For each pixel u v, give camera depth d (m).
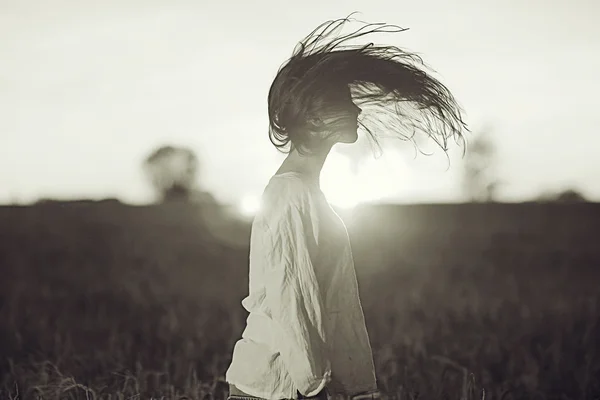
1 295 17.58
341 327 4.00
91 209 50.16
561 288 19.36
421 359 9.45
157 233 43.69
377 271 24.98
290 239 3.85
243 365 3.92
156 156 71.69
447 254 31.91
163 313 15.06
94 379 8.40
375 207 56.44
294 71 4.05
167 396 7.29
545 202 62.72
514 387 8.63
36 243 36.97
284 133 4.08
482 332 11.96
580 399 8.35
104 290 19.06
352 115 4.05
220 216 53.06
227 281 21.97
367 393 4.05
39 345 10.66
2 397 7.09
